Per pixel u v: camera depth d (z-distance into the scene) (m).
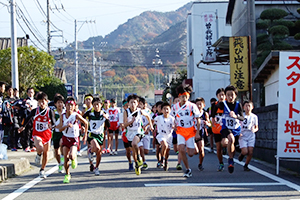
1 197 6.61
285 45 20.22
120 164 10.88
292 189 6.94
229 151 8.60
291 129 8.49
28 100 13.61
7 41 34.03
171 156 12.91
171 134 9.37
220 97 9.06
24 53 23.09
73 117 8.10
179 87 8.44
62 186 7.55
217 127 9.20
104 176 8.73
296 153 8.49
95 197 6.41
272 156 10.77
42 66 23.42
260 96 21.45
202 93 37.72
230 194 6.51
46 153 8.68
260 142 12.11
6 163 9.37
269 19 21.28
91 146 8.73
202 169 9.46
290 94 8.46
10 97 13.72
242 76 16.41
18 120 13.57
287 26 21.25
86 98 9.80
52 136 9.52
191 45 42.97
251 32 16.55
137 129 9.02
